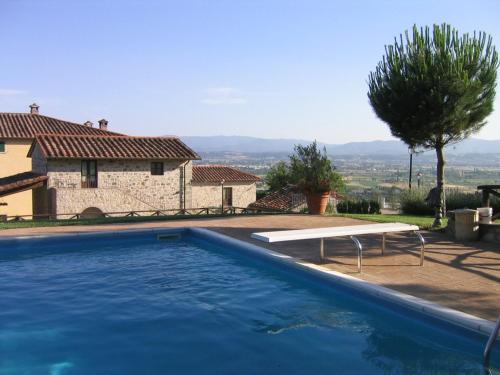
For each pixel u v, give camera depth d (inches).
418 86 433.4
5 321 224.2
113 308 242.8
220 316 230.7
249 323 221.5
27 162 1096.8
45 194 871.7
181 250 396.5
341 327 216.2
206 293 268.4
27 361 181.5
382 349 191.6
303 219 529.7
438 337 199.3
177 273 315.3
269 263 323.0
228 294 266.4
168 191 972.6
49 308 243.3
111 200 908.6
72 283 291.1
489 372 169.3
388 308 224.5
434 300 216.2
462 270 277.1
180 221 528.7
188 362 180.4
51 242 404.5
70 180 871.7
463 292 230.2
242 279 298.8
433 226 446.6
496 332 167.8
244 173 1444.4
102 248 405.7
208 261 352.2
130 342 199.5
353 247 350.6
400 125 462.6
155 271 321.1
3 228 470.0
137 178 938.1
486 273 269.9
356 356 185.3
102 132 1236.5
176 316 230.7
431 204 457.7
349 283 249.1
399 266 287.6
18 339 202.7
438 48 438.3
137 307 244.4
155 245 420.8
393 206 731.4
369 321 223.5
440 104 425.7
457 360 181.0
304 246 355.3
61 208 856.9
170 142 1037.8
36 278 303.0
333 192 602.9
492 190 410.9
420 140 462.3
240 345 196.4
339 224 484.4
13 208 914.7
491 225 370.3
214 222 511.5
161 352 189.5
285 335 206.5
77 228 464.4
